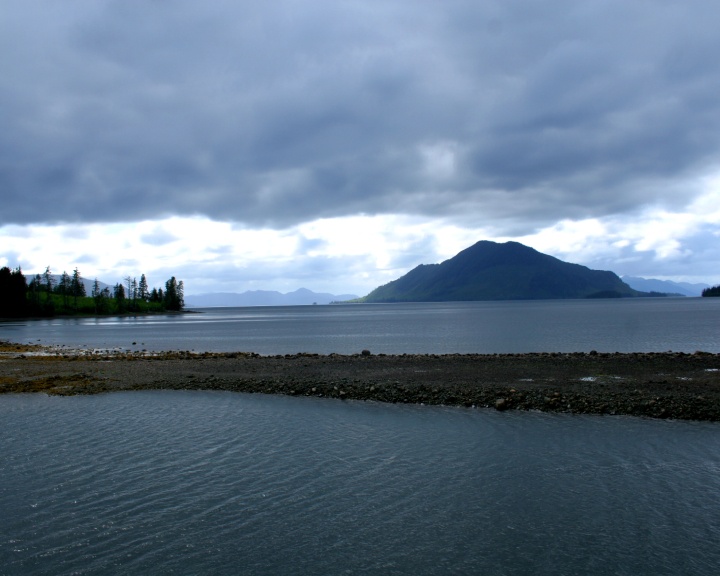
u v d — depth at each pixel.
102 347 70.94
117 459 17.05
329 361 41.81
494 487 14.47
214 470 15.97
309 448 18.17
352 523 12.37
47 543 11.44
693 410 22.28
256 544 11.40
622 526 12.12
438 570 10.34
